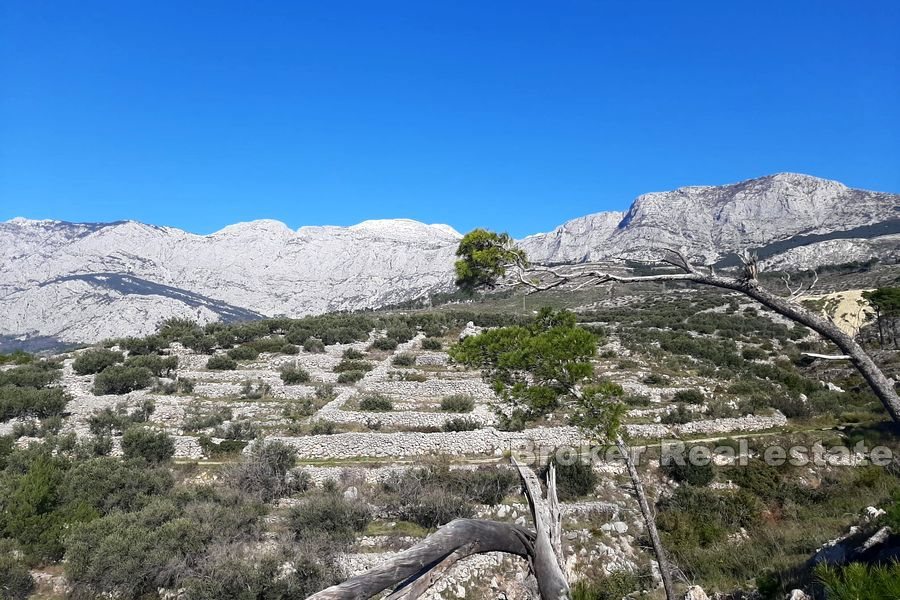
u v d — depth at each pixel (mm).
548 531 5363
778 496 24109
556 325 16406
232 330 53312
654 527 14227
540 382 15312
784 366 47000
